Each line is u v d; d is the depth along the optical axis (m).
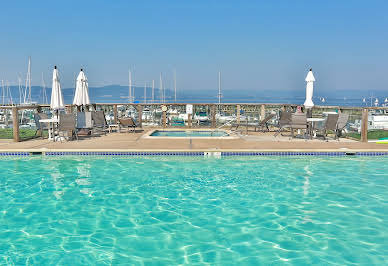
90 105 12.31
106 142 8.85
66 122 8.97
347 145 8.39
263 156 7.57
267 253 3.30
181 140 9.25
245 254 3.29
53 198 4.88
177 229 3.87
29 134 11.62
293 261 3.14
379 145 8.41
